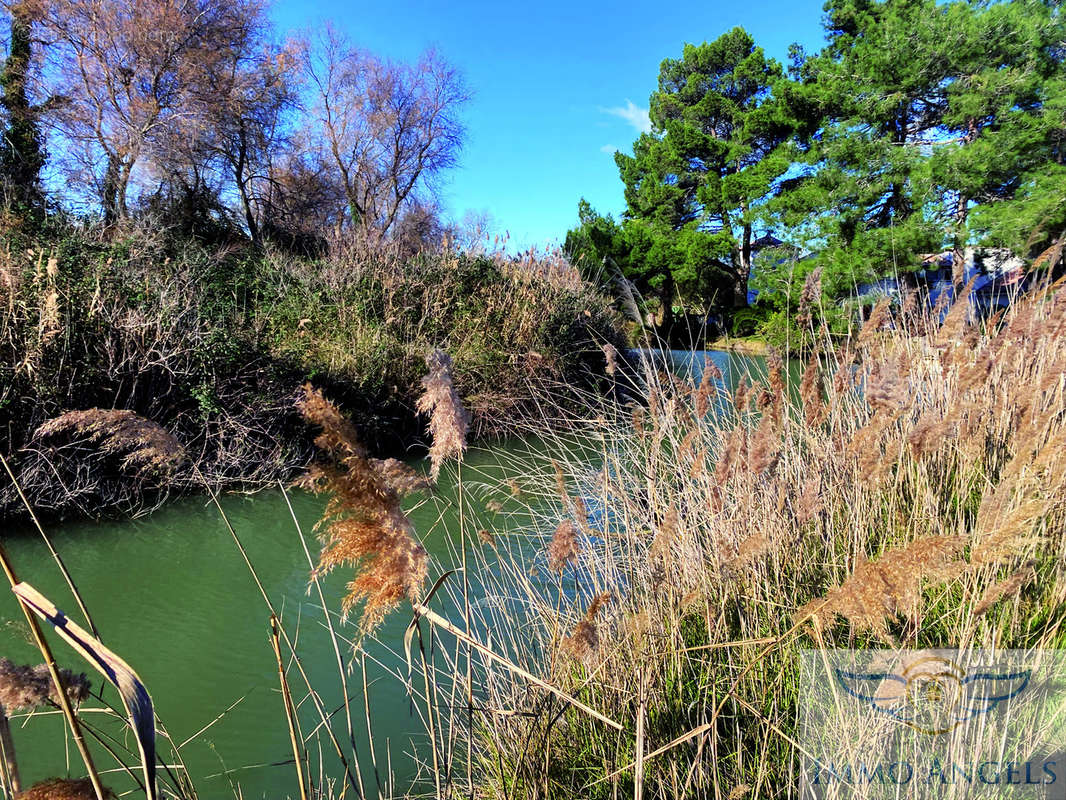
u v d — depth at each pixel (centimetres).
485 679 326
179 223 1405
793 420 396
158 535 580
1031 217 1262
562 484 307
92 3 1441
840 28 2283
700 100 3198
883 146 1622
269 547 573
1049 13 1585
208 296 889
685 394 416
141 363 652
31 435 569
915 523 282
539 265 1330
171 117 1577
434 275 1177
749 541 207
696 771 217
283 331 912
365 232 1444
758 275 1875
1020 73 1573
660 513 335
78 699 148
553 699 232
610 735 237
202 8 1597
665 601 257
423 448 898
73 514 582
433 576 457
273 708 355
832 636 236
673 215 3152
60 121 1452
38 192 1227
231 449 684
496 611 389
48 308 597
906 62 1714
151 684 375
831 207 1700
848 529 280
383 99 2448
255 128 1875
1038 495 235
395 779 287
